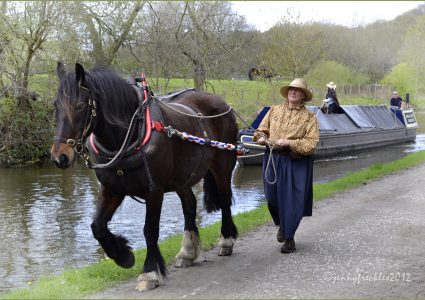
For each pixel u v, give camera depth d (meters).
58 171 16.80
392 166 14.72
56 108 4.73
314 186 11.89
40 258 8.19
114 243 5.34
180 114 5.96
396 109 26.50
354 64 43.47
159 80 22.55
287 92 6.70
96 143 5.21
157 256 5.41
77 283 5.52
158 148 5.29
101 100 4.98
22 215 10.98
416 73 37.81
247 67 28.53
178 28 22.19
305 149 6.34
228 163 6.75
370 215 8.66
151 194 5.34
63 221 10.51
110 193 5.43
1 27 17.61
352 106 23.72
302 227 7.96
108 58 20.47
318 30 34.97
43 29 18.30
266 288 5.27
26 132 19.23
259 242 7.25
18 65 18.48
